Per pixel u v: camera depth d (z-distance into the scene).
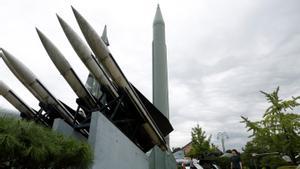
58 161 4.29
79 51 8.80
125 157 8.62
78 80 9.29
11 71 9.80
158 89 17.97
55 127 8.35
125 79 9.46
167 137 16.78
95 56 9.20
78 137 9.11
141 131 11.73
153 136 11.84
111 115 9.51
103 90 9.77
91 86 14.44
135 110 10.18
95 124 6.95
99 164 6.71
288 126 13.11
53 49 8.67
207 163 13.47
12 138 3.34
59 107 10.52
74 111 11.25
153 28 20.23
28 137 3.71
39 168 4.03
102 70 9.48
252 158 28.36
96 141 6.73
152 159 16.16
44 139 4.04
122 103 10.14
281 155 13.72
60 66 8.93
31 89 9.91
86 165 4.78
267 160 14.78
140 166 10.25
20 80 9.81
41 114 10.39
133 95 9.80
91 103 9.78
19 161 3.68
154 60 18.98
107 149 7.28
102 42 8.73
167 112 17.61
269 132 13.84
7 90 10.20
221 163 24.83
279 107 13.89
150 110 12.62
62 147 4.36
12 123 3.70
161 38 19.48
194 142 31.17
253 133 14.55
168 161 16.20
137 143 12.55
